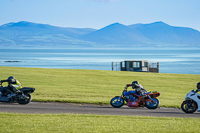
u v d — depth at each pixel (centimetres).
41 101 3072
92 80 5462
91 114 2278
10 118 1969
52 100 3088
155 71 10906
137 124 1872
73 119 2003
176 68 17938
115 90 4288
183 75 7012
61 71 6775
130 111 2595
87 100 3161
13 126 1695
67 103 3033
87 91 4012
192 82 5812
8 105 2716
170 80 6003
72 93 3741
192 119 2178
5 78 5084
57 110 2522
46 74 6025
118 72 7225
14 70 6456
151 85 5159
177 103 3244
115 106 2827
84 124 1820
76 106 2831
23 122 1830
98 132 1592
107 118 2100
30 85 4406
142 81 5672
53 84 4653
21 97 2794
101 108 2742
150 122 1967
